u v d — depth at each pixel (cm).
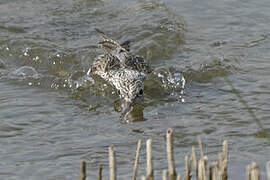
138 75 2600
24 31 3109
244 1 3347
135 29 3147
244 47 2934
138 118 2347
